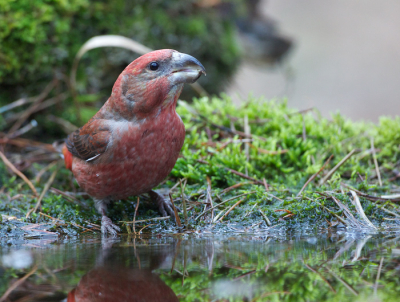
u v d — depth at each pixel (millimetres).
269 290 4047
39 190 8500
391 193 7711
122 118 6633
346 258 5039
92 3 11734
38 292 4023
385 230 6590
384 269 4629
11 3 10445
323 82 27641
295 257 5133
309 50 28625
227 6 14383
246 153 8766
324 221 6828
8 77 10742
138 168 6680
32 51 10820
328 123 10180
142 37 12445
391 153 9008
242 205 7273
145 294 4000
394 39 29031
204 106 10430
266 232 6539
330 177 8102
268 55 17094
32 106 11070
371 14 30047
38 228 6828
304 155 8625
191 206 7320
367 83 27328
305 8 30531
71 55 11539
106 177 6816
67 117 11422
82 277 4430
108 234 6699
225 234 6492
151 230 6828
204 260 5047
